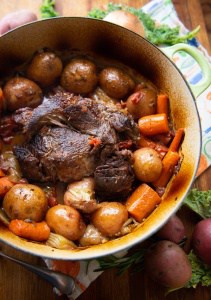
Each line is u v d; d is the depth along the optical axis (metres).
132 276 0.51
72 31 0.49
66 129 0.47
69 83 0.50
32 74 0.50
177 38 0.58
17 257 0.50
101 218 0.44
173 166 0.48
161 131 0.49
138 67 0.51
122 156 0.46
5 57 0.49
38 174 0.46
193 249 0.51
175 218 0.50
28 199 0.44
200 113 0.56
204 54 0.59
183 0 0.62
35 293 0.50
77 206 0.45
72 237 0.44
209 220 0.50
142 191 0.46
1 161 0.48
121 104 0.50
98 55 0.52
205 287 0.51
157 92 0.52
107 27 0.48
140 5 0.61
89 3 0.60
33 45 0.50
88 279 0.49
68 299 0.50
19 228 0.43
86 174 0.46
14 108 0.49
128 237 0.44
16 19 0.54
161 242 0.49
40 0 0.60
